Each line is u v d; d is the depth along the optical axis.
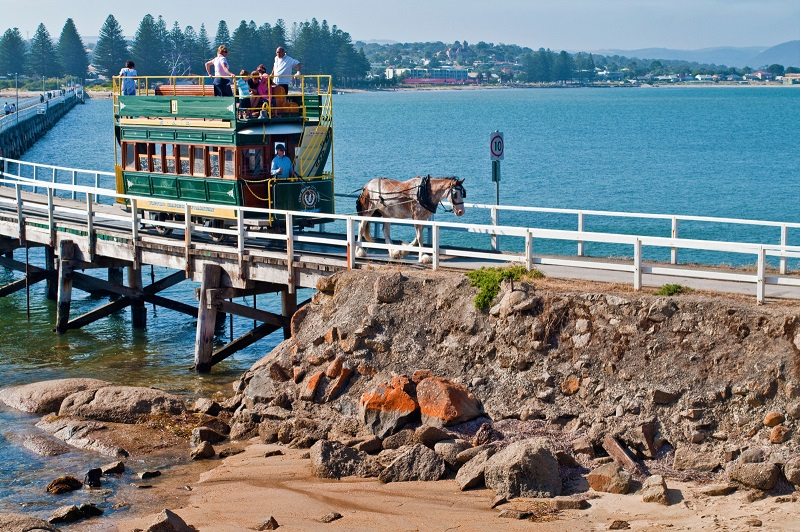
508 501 14.88
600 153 92.00
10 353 26.92
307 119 25.75
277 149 25.28
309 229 31.91
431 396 17.72
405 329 19.56
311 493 15.80
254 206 25.12
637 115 171.38
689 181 69.06
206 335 24.33
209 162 25.66
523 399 17.66
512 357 18.16
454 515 14.42
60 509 15.25
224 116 24.81
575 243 43.94
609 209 56.25
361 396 18.86
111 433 19.22
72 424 19.61
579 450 16.08
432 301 19.66
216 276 24.19
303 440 18.20
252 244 25.91
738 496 14.20
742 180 69.44
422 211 23.73
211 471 17.33
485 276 19.28
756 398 15.65
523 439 16.44
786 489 14.12
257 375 20.47
